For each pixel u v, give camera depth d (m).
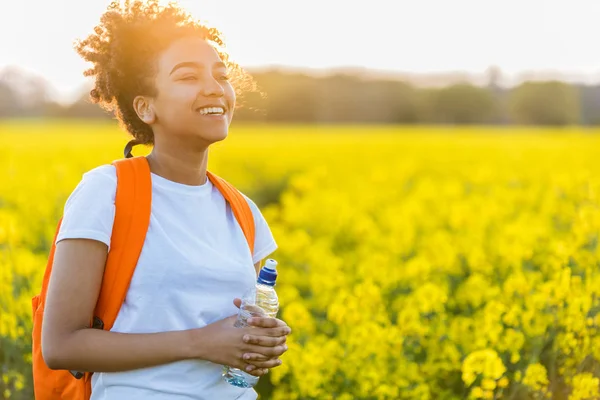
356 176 13.63
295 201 8.98
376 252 6.39
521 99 41.41
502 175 12.76
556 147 18.58
